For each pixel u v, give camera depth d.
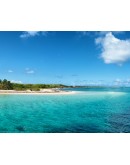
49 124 10.71
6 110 10.66
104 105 10.75
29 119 10.69
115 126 10.62
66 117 10.75
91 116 10.73
